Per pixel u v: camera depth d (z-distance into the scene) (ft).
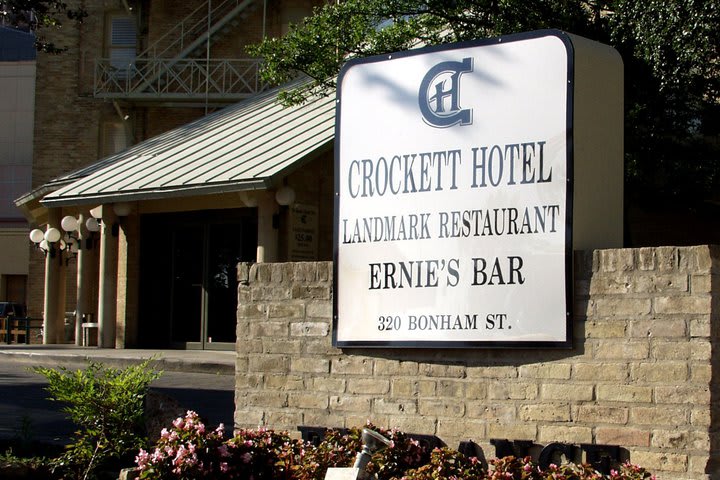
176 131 95.81
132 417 32.42
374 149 30.30
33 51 169.68
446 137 29.09
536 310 27.25
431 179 29.22
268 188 72.38
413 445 27.45
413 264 29.30
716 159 53.21
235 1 120.37
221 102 116.78
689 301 25.18
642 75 49.60
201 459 26.50
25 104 162.20
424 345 28.89
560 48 27.58
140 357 73.92
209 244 83.61
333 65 58.70
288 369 31.71
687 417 24.99
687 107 51.88
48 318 96.89
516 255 27.68
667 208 58.95
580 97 27.58
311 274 31.55
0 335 119.65
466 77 28.94
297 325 31.65
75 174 92.53
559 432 26.78
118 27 122.21
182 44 119.65
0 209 161.27
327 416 30.81
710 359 24.82
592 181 27.76
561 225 27.09
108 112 120.98
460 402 28.50
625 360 25.98
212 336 83.15
